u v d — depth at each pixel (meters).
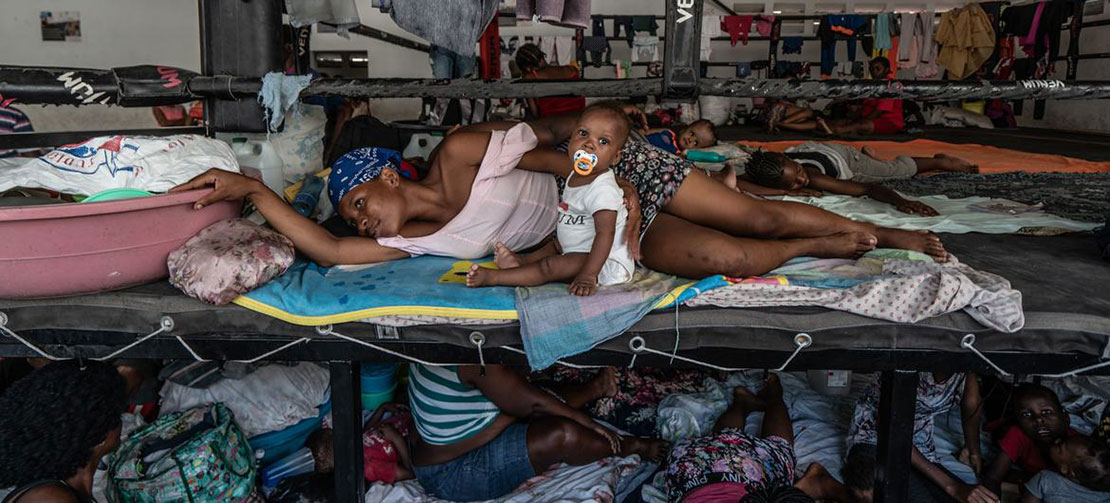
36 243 1.60
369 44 8.60
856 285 1.70
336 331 1.73
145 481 1.83
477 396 2.20
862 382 2.83
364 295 1.73
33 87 2.12
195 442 1.89
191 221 1.83
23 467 1.67
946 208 3.12
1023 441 2.27
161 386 2.38
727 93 2.04
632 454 2.35
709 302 1.68
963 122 9.02
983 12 8.42
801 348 1.69
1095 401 2.53
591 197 1.74
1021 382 2.50
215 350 1.77
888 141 6.71
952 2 10.03
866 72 9.41
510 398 2.19
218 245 1.75
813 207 2.04
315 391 2.40
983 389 2.61
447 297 1.71
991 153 5.52
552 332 1.67
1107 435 2.21
